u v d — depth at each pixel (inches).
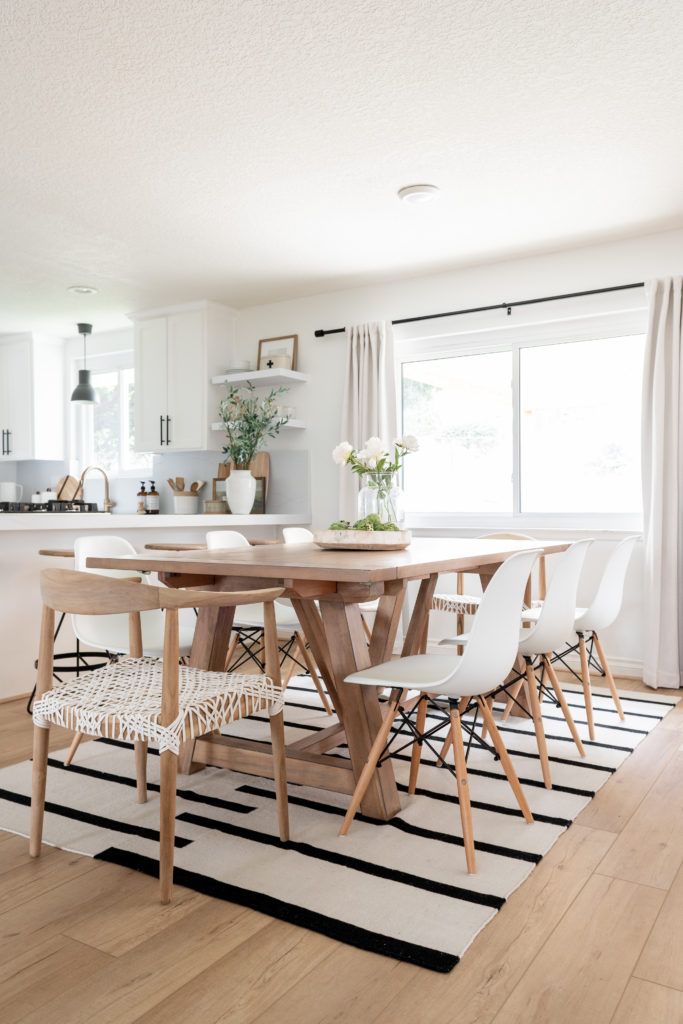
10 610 144.3
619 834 84.2
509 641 79.6
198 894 70.7
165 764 68.0
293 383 209.8
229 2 86.3
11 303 214.4
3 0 85.5
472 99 107.8
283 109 109.9
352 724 88.7
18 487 257.0
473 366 190.1
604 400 173.9
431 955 60.1
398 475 198.7
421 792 96.2
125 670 85.0
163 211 148.3
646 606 157.9
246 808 90.9
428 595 113.6
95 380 257.4
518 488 183.6
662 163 128.6
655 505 154.3
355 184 136.3
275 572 81.9
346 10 87.8
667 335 156.4
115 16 88.6
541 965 59.6
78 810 90.0
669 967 59.2
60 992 56.1
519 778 101.7
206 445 209.3
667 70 101.0
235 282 194.2
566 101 108.6
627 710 137.1
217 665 101.2
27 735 121.4
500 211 149.3
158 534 176.2
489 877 73.4
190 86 103.4
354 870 74.9
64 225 155.5
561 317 172.6
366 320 198.5
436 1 86.5
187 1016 53.4
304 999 55.3
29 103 107.4
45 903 68.9
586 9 88.3
